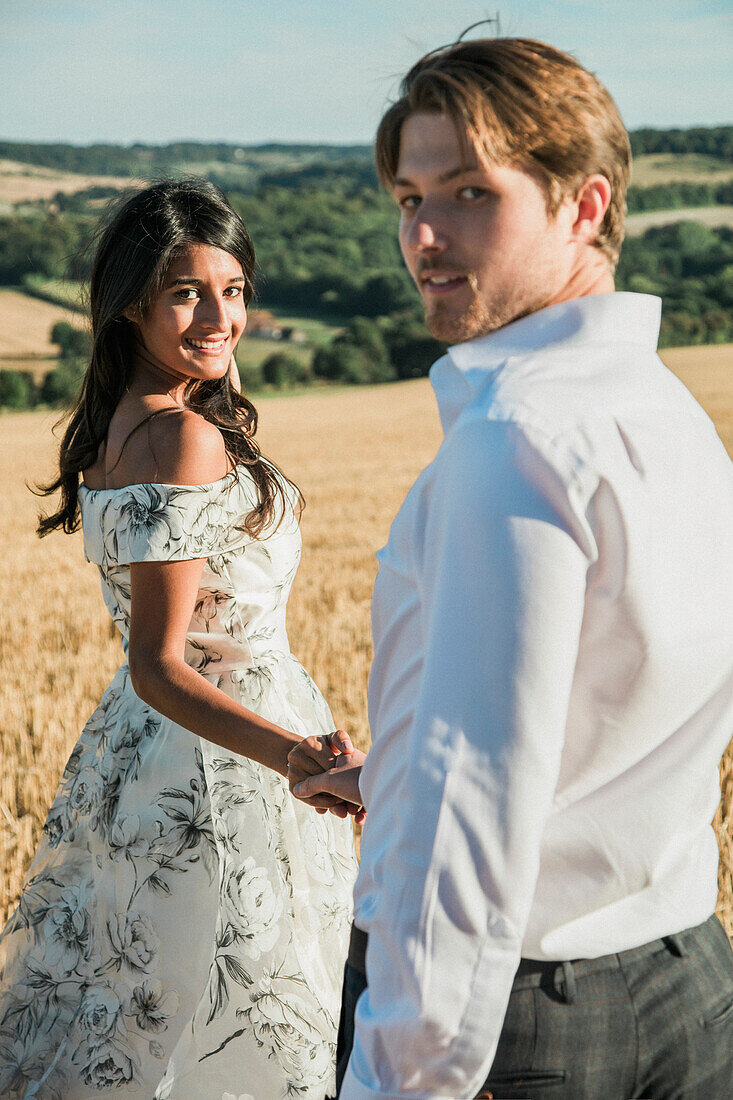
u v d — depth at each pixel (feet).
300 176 492.13
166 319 6.29
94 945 6.47
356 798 5.06
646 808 3.50
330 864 6.85
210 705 5.74
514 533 3.10
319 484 61.00
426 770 3.09
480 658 3.08
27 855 11.31
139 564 5.91
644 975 3.53
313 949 6.54
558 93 3.38
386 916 3.15
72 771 6.93
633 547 3.20
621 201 3.70
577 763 3.45
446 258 3.53
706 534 3.52
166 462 5.99
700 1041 3.59
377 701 3.93
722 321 202.90
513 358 3.49
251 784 6.29
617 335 3.53
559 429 3.20
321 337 243.40
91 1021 6.32
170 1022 6.15
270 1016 6.03
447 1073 3.11
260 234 334.85
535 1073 3.43
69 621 25.34
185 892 6.20
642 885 3.50
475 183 3.42
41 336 200.23
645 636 3.28
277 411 139.54
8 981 6.75
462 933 3.05
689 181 360.89
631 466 3.27
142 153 570.46
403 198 3.74
